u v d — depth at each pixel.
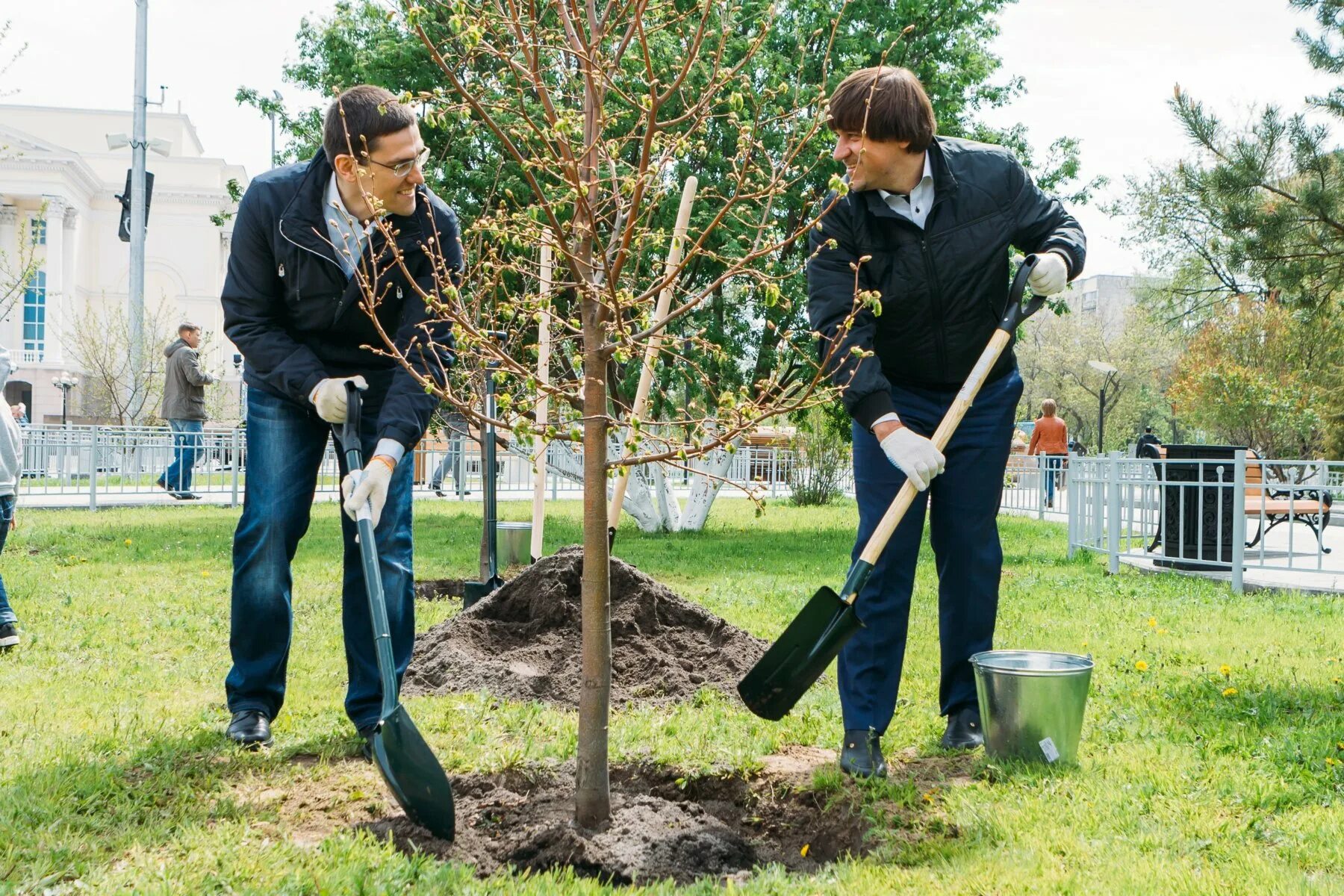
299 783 3.01
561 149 2.63
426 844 2.66
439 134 10.66
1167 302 21.92
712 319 9.63
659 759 3.21
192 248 50.09
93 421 29.89
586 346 2.77
